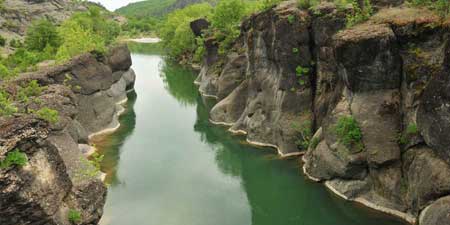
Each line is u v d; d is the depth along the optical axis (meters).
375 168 27.84
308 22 36.62
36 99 32.94
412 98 26.50
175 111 59.50
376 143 27.78
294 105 38.91
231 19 68.25
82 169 26.75
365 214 27.44
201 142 45.44
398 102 27.67
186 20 104.69
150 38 176.50
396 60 27.47
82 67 49.50
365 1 31.05
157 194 33.47
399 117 27.56
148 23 198.00
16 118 21.59
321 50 35.81
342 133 29.36
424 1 28.77
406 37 27.12
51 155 22.84
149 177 36.62
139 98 68.50
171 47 111.88
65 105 37.03
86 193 24.83
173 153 42.41
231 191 34.06
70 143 29.92
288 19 36.97
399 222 25.88
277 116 40.25
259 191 33.88
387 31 27.22
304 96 38.47
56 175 22.84
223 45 65.38
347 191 29.36
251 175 36.56
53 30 68.19
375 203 27.78
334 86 34.31
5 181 19.44
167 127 51.53
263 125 42.31
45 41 67.25
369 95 28.70
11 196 19.66
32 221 21.00
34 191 20.81
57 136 29.45
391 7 30.73
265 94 42.47
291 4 38.78
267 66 42.41
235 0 68.50
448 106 21.97
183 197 33.03
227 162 39.84
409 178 25.70
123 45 69.94
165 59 114.38
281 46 38.19
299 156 37.94
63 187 23.38
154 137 47.56
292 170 35.50
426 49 26.62
